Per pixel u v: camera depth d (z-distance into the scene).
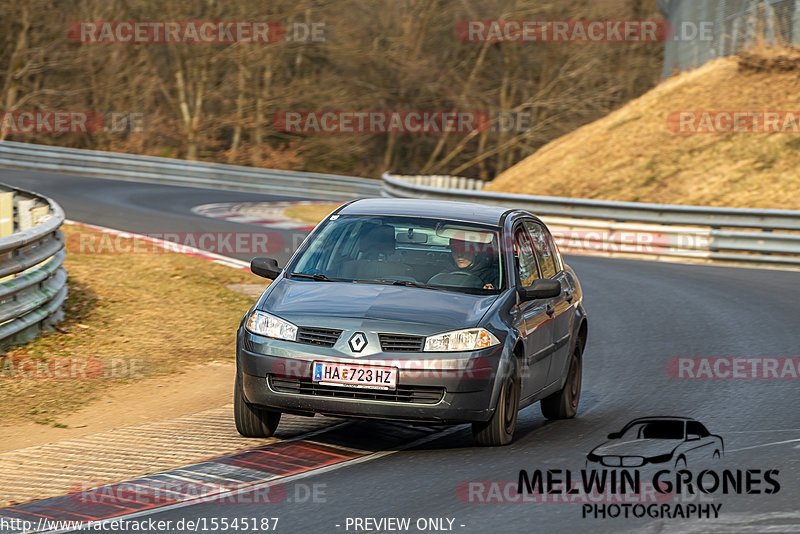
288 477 21.86
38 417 28.45
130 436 25.95
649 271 66.19
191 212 93.38
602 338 43.06
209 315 44.78
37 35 179.12
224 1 176.25
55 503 20.06
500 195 82.50
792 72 101.19
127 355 36.75
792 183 85.38
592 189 96.75
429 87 195.38
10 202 44.41
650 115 105.69
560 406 29.38
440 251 26.94
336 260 26.89
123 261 56.34
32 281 36.69
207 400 31.28
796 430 26.77
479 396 23.44
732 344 41.34
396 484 21.20
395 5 192.50
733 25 111.56
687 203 88.00
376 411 23.09
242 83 179.62
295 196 132.12
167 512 19.23
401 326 23.44
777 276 63.75
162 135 187.50
